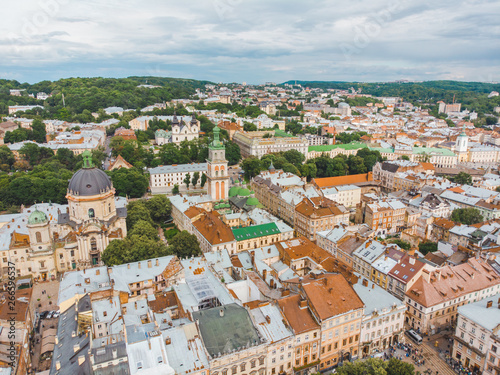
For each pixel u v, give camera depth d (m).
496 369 120.25
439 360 133.88
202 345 108.56
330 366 130.12
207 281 145.75
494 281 164.75
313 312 125.69
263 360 114.12
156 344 104.69
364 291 144.62
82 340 107.19
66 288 133.25
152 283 145.88
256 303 126.69
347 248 191.62
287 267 170.12
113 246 174.50
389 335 140.88
